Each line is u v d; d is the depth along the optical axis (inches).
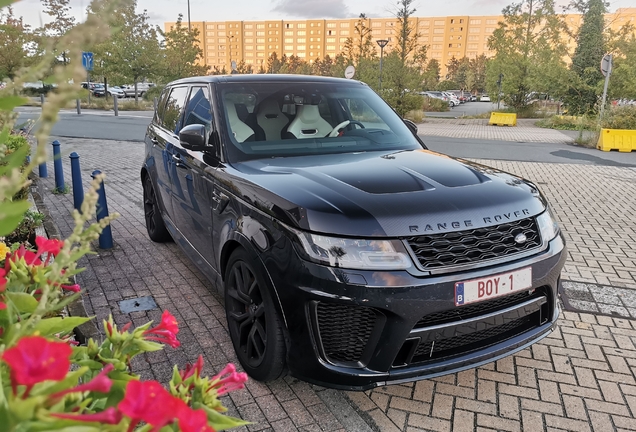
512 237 109.1
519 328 113.7
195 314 155.6
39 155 24.4
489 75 1456.7
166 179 184.2
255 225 111.3
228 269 125.1
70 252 31.1
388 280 95.3
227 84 157.2
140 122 859.4
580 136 682.2
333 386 100.0
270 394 115.5
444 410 111.7
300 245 99.7
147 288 174.9
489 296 102.0
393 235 98.0
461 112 1684.3
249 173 125.0
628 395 118.0
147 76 1310.3
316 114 157.2
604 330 149.7
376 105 175.3
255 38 6033.5
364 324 97.6
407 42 1334.9
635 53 974.4
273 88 160.4
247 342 117.9
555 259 114.0
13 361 24.8
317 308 98.3
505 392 118.7
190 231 161.3
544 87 1078.4
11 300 36.2
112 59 1232.2
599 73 1013.2
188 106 175.0
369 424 106.5
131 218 265.9
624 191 351.9
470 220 103.9
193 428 27.5
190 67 1411.2
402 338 96.3
